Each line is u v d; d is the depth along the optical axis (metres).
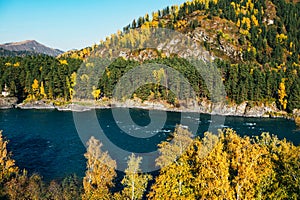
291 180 23.70
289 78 124.25
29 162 52.16
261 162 23.94
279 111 114.44
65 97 125.88
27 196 34.09
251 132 79.00
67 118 93.44
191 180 26.17
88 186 32.66
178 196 25.83
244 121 97.19
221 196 21.47
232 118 102.94
